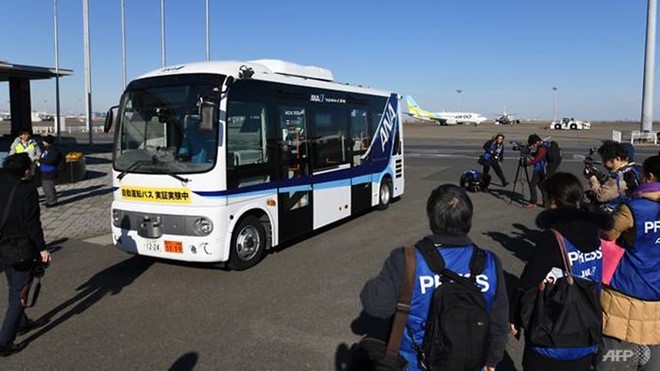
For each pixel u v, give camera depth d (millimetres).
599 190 5633
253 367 4387
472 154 29391
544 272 2809
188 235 6676
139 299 6117
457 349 2156
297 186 8430
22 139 11805
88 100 31219
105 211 11742
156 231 6859
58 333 5141
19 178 4633
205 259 6684
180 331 5164
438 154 29406
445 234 2504
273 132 7828
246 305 5891
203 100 6555
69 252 8297
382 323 5332
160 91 7035
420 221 10812
